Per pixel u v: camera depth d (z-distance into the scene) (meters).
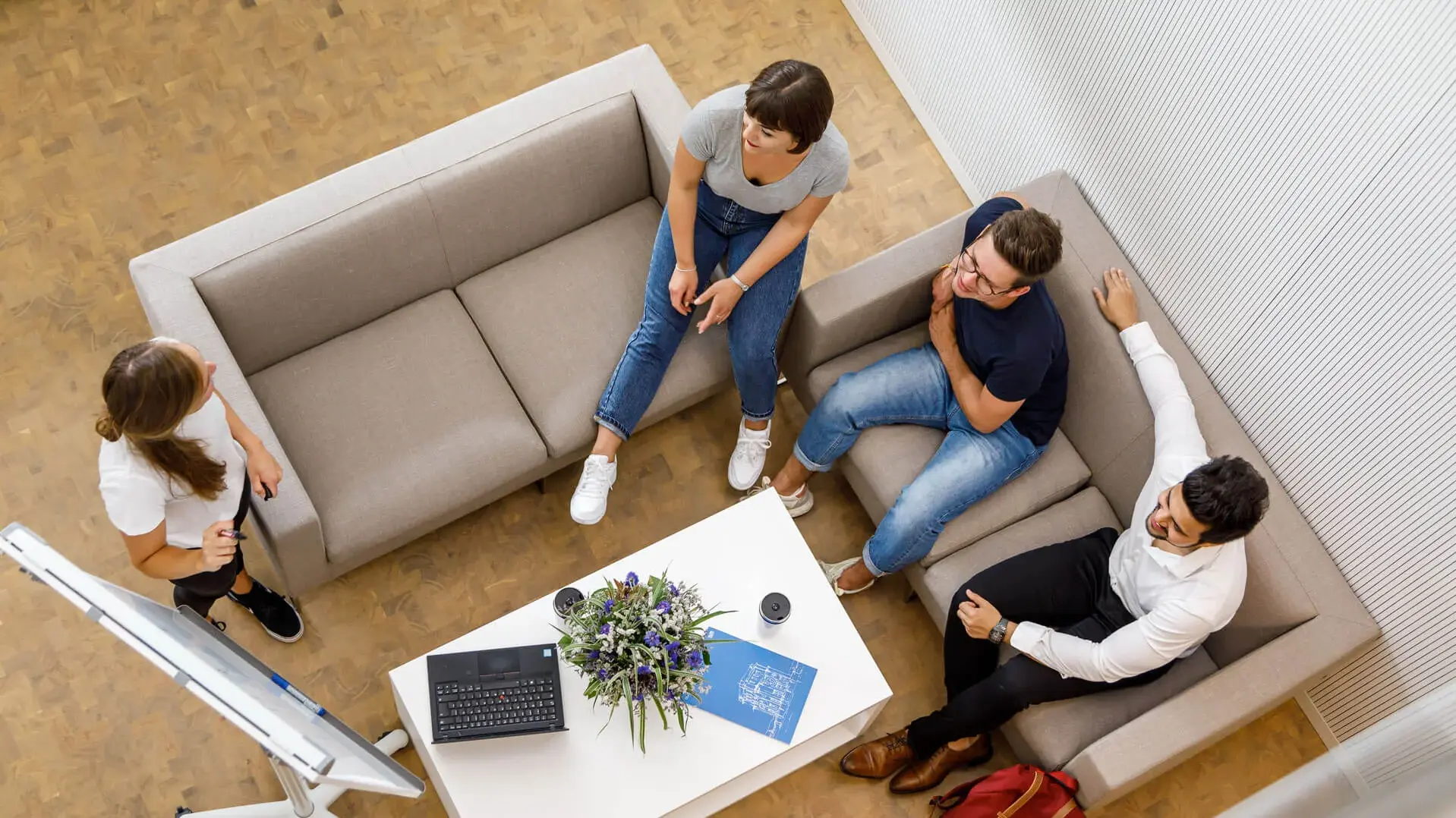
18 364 3.15
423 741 2.46
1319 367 2.56
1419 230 2.23
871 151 3.69
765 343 2.87
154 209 3.38
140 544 2.24
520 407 2.92
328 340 2.92
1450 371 2.28
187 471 2.18
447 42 3.69
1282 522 2.74
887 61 3.78
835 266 3.53
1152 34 2.67
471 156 2.80
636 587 2.46
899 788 2.91
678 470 3.26
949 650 2.85
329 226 2.70
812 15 3.86
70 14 3.59
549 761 2.47
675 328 2.87
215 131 3.50
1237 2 2.43
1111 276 2.89
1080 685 2.70
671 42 3.77
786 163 2.55
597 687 2.44
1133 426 2.82
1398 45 2.14
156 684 2.87
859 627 3.14
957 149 3.62
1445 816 1.07
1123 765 2.51
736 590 2.70
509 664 2.50
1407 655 2.64
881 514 2.99
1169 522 2.45
